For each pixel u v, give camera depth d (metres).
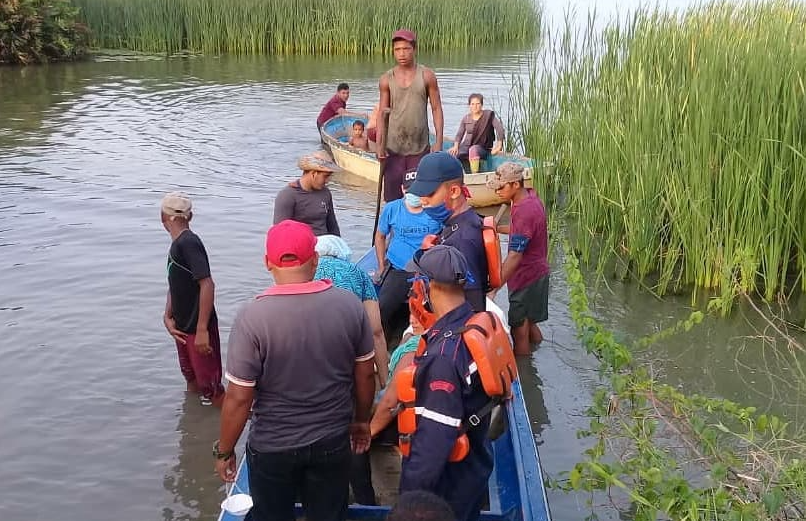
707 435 4.14
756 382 6.06
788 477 3.67
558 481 4.86
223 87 20.94
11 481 4.89
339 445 3.35
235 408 3.20
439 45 29.28
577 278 5.89
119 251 8.80
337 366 3.28
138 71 23.91
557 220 9.66
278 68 24.84
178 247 5.46
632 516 4.53
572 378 6.17
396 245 5.91
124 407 5.75
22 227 9.55
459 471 3.29
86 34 27.94
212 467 5.09
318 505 3.44
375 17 28.11
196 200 10.77
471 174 10.87
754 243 7.39
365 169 12.24
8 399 5.79
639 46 10.30
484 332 3.14
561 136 10.92
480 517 3.73
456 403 3.09
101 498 4.77
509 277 6.30
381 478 4.52
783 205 7.32
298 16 28.19
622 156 8.70
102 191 11.16
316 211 6.42
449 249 3.24
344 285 4.37
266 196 11.02
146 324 7.02
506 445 4.55
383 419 4.07
